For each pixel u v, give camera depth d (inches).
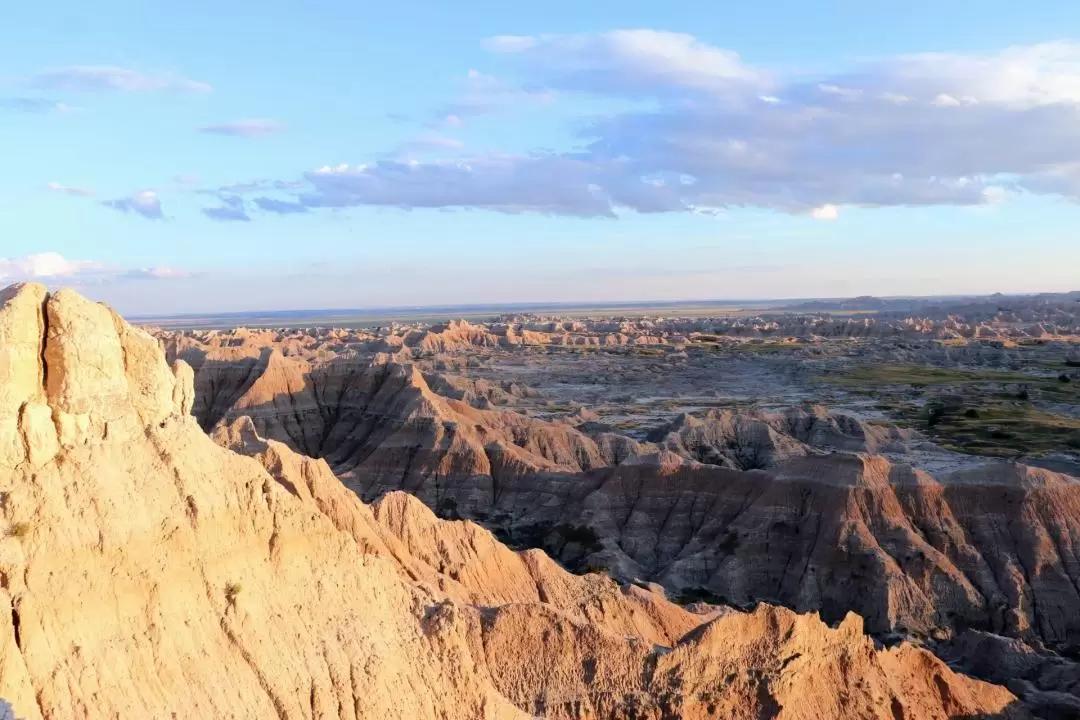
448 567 2218.3
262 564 1440.7
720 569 3646.7
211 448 1457.9
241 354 6195.9
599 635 1795.0
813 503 3759.8
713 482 4104.3
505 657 1728.6
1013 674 2650.1
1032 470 3740.2
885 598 3272.6
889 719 1990.7
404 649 1558.8
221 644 1312.7
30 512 1189.7
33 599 1137.4
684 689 1793.8
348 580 1553.9
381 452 4909.0
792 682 1898.4
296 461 2181.3
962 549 3513.8
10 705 1007.6
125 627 1216.2
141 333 1425.9
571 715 1695.4
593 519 4074.8
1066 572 3412.9
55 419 1267.2
